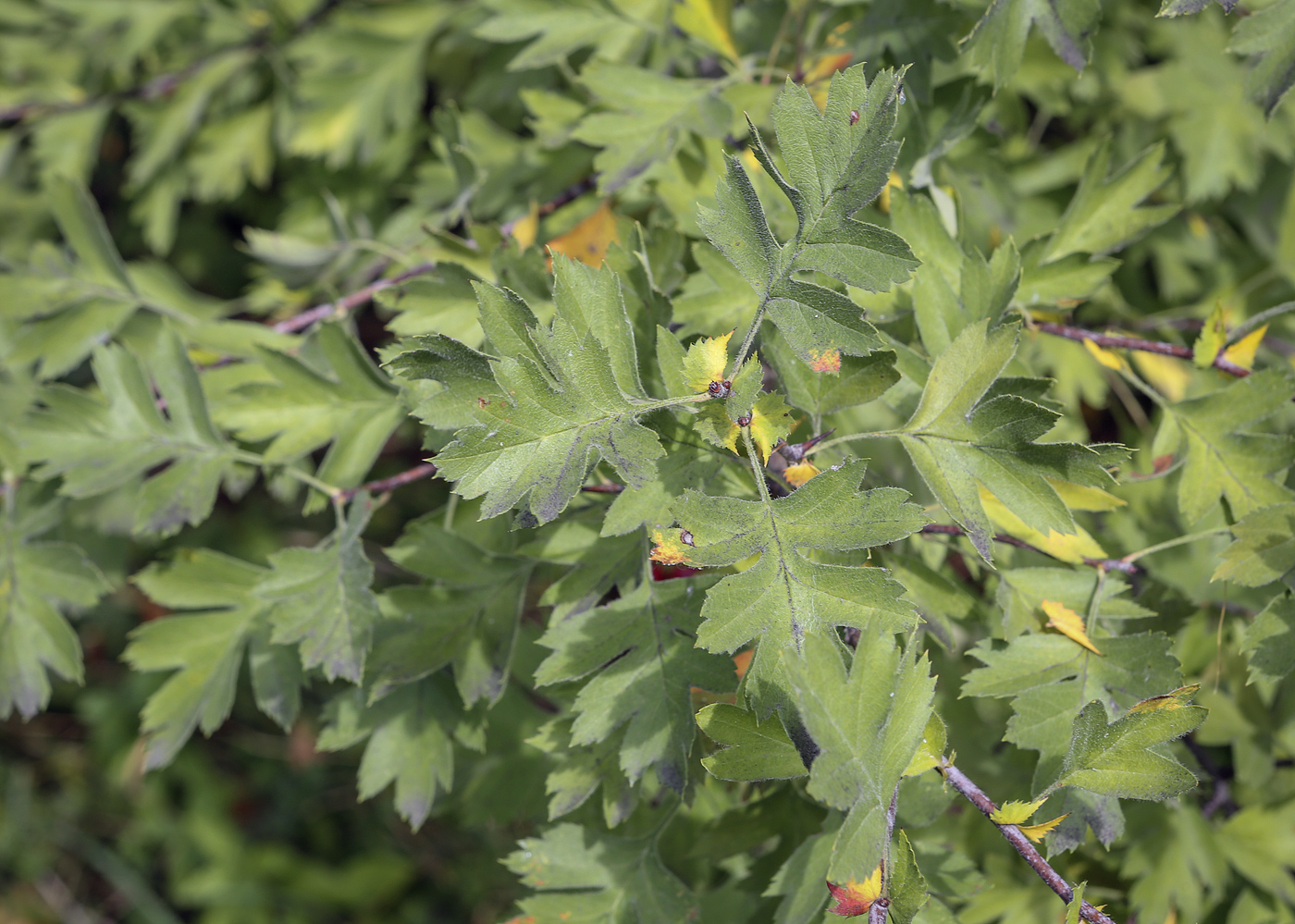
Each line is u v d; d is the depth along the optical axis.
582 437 0.75
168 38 1.43
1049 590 0.80
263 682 0.87
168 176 1.43
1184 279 1.09
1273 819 0.87
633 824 0.86
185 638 0.87
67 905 2.20
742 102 0.87
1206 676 0.88
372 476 1.60
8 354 0.93
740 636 0.75
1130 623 0.86
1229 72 1.06
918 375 0.80
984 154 0.89
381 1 1.24
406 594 0.83
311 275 1.16
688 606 0.79
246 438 0.86
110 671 2.15
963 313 0.80
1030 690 0.79
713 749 0.80
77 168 1.41
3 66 1.43
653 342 0.79
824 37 0.89
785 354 0.78
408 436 1.40
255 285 1.47
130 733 2.15
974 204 0.90
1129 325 1.00
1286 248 1.02
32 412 0.86
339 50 1.24
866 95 0.75
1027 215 1.01
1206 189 1.03
